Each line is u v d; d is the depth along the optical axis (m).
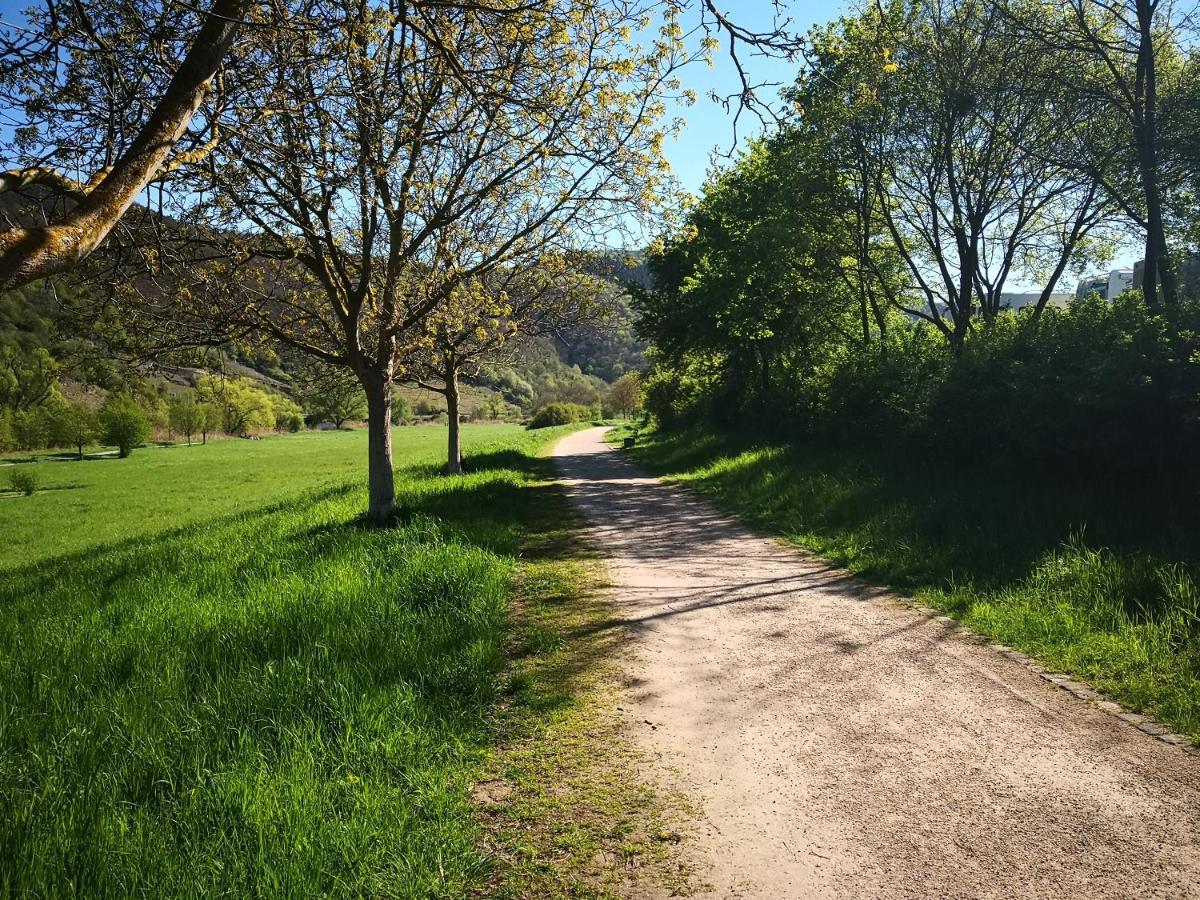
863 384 14.67
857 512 10.09
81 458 62.72
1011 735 3.89
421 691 4.39
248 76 4.96
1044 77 12.52
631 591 7.21
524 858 2.95
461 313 11.59
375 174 7.35
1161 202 12.78
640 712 4.36
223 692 4.18
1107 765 3.54
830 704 4.37
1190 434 7.33
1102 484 8.36
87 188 3.31
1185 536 6.34
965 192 16.17
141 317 9.20
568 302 14.04
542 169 9.59
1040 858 2.82
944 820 3.11
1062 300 19.95
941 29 14.50
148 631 5.54
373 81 5.34
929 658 5.10
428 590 6.39
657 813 3.26
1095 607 5.49
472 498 13.13
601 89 7.69
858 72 13.06
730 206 22.02
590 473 21.78
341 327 12.03
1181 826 3.01
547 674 5.02
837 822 3.12
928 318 17.53
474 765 3.74
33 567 16.30
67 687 4.50
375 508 10.83
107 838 2.79
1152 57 11.58
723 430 25.36
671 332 26.39
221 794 3.08
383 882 2.70
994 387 10.33
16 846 2.73
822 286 20.53
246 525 13.59
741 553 9.01
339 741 3.63
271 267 10.80
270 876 2.58
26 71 4.10
